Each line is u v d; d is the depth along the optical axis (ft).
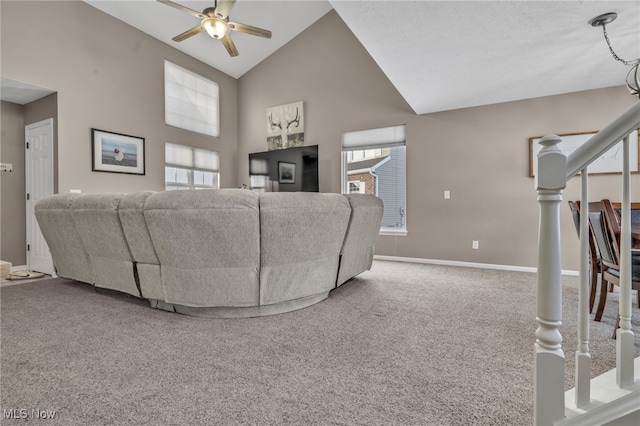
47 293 9.29
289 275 7.46
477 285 10.35
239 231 6.61
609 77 10.69
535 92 12.12
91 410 3.91
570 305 8.00
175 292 7.19
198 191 6.59
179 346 5.72
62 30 12.70
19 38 11.55
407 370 4.88
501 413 3.85
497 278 11.43
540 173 3.23
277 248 7.06
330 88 17.44
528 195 12.86
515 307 8.01
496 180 13.42
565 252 11.96
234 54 13.83
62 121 12.67
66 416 3.80
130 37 15.11
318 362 5.13
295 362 5.13
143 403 4.05
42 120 13.12
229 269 6.91
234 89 21.09
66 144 12.77
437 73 10.38
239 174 21.24
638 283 5.79
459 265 14.10
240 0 15.48
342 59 17.06
